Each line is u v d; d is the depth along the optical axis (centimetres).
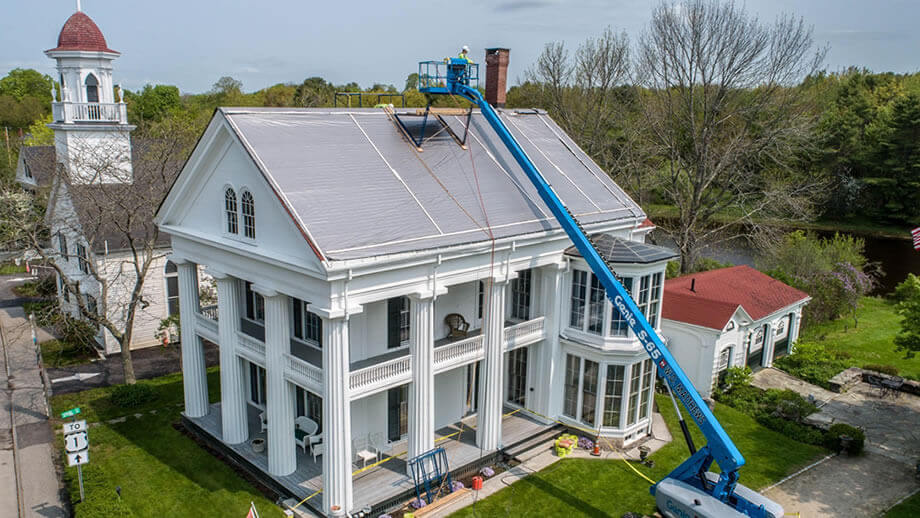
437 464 2080
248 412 2519
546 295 2391
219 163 2052
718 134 4822
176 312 3581
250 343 2122
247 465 2177
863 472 2297
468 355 2153
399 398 2244
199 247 2242
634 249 2309
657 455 2381
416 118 2414
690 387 1756
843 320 4281
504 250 2112
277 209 1822
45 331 3662
